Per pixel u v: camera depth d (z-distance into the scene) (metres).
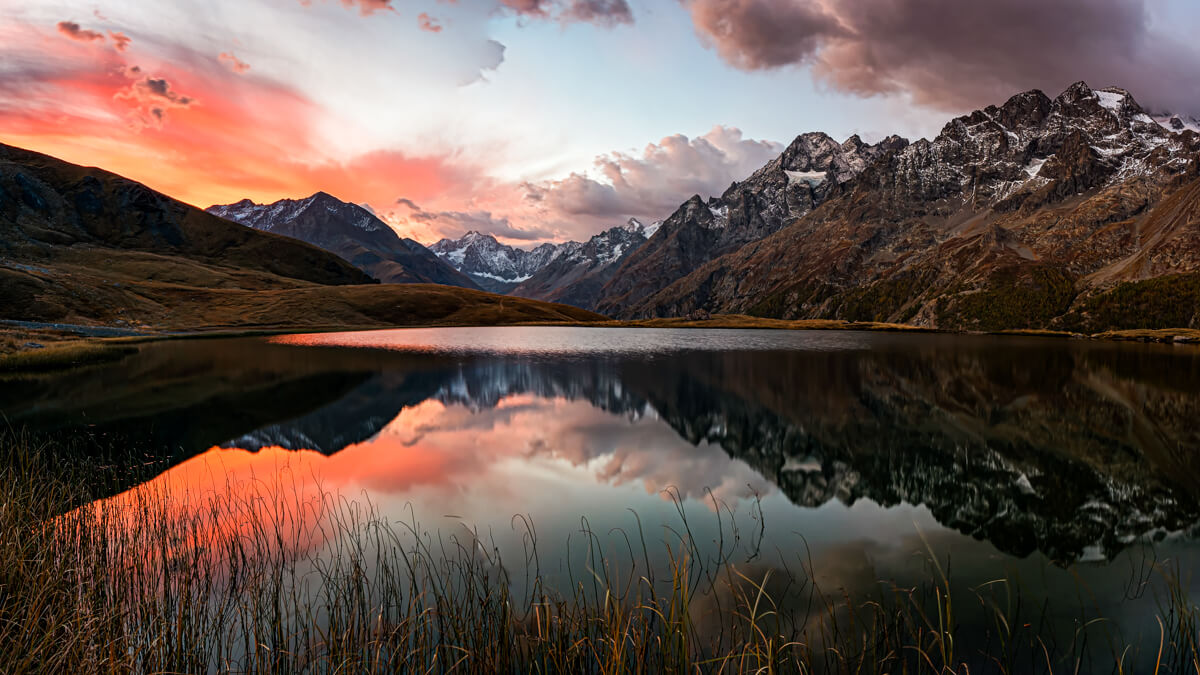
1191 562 14.34
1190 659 9.34
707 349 90.69
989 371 61.25
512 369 59.97
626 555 13.99
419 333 134.62
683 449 26.59
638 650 8.27
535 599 11.16
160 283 167.62
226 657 8.98
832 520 17.30
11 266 129.38
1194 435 30.36
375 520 16.52
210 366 60.28
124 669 8.35
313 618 10.36
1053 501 19.58
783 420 34.00
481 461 24.23
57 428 30.56
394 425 32.09
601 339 117.50
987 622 10.89
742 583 12.35
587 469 23.05
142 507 16.59
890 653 8.93
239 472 22.31
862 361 71.19
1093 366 67.81
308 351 80.50
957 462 24.73
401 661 8.55
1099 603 11.94
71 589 10.28
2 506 13.22
